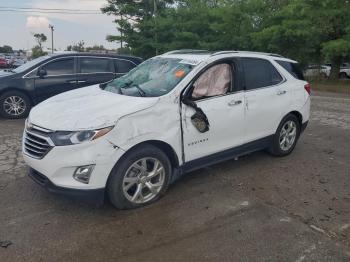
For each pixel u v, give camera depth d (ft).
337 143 24.32
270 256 11.39
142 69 17.94
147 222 13.28
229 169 18.63
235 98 16.94
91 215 13.73
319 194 15.94
